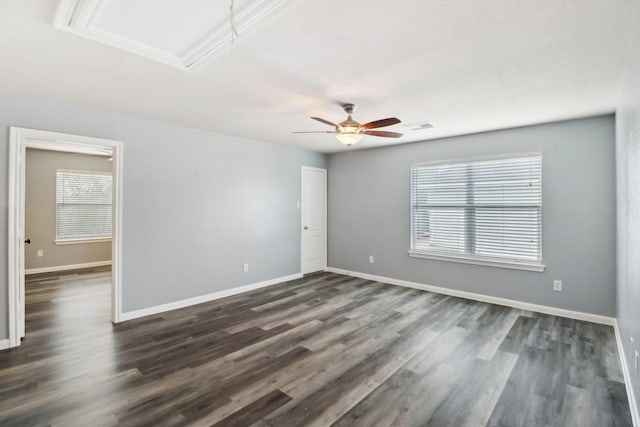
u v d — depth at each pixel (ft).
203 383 7.63
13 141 9.48
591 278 11.71
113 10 5.36
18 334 9.66
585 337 10.28
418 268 16.37
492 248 13.99
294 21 5.67
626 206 7.93
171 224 13.09
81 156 21.43
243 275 15.80
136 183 12.08
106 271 20.24
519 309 13.10
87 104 10.55
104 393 7.20
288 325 11.36
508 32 6.04
